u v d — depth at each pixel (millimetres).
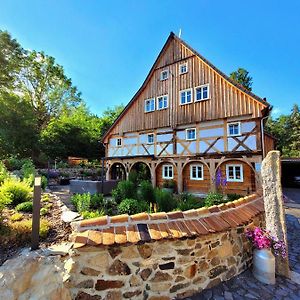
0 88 19797
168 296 2424
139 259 2328
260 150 9914
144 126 14617
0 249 2158
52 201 4305
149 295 2332
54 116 27562
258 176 9812
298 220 6750
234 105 10977
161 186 13086
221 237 2998
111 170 16141
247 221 3254
